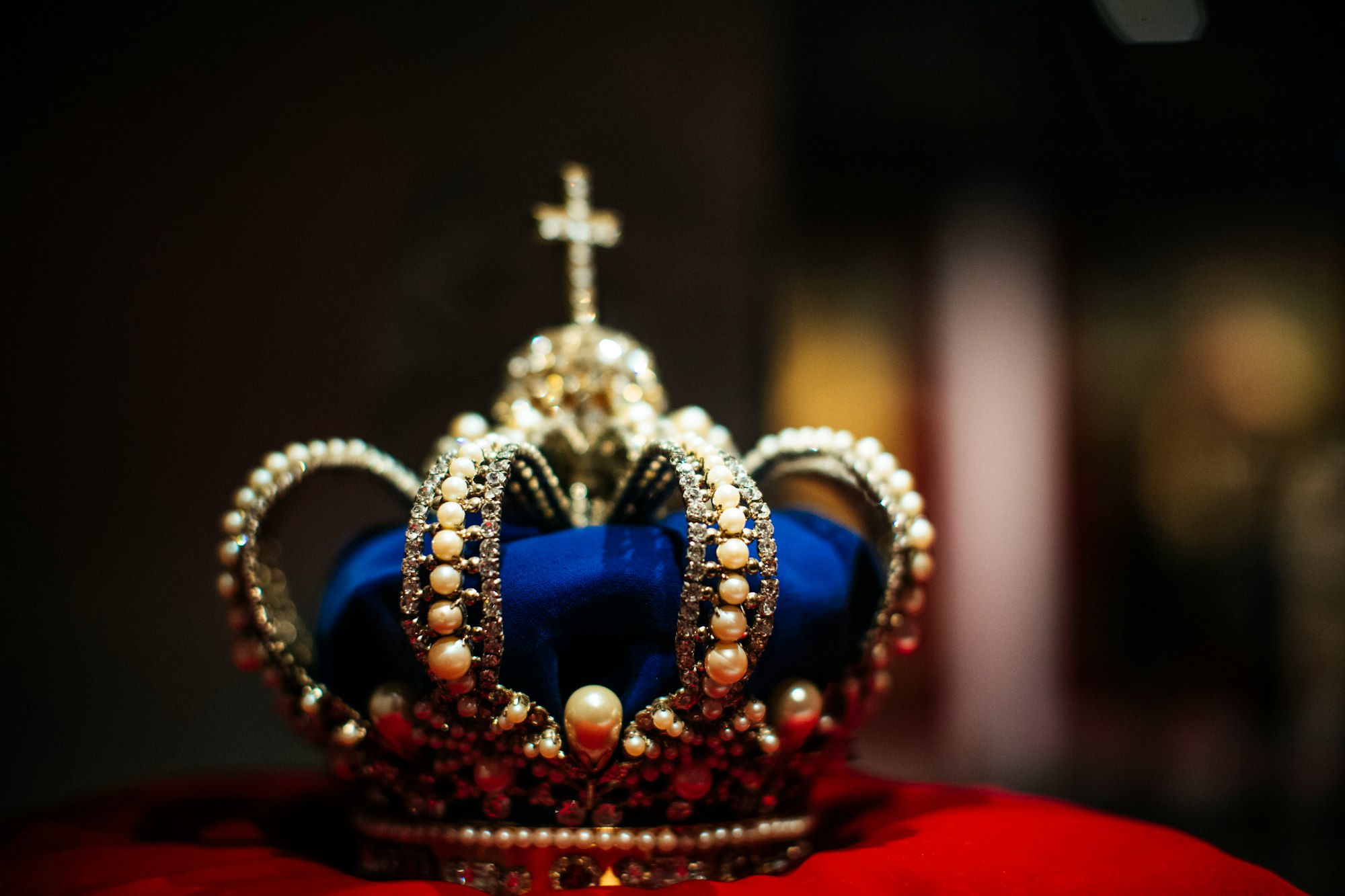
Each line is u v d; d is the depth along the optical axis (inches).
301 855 24.4
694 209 37.9
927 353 50.4
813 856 22.5
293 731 25.7
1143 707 51.8
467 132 36.9
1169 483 52.5
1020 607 51.6
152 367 35.9
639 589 22.9
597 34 37.4
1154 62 31.4
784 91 38.5
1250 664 51.9
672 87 37.6
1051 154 40.8
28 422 35.4
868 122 39.9
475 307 36.8
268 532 26.4
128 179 35.4
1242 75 31.8
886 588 24.5
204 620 36.8
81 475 35.8
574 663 23.2
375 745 23.8
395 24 36.4
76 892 22.3
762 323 39.0
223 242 36.0
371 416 36.5
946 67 35.2
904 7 34.0
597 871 23.0
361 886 21.5
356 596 23.8
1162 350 52.2
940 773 49.4
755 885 21.5
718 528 22.8
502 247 36.9
